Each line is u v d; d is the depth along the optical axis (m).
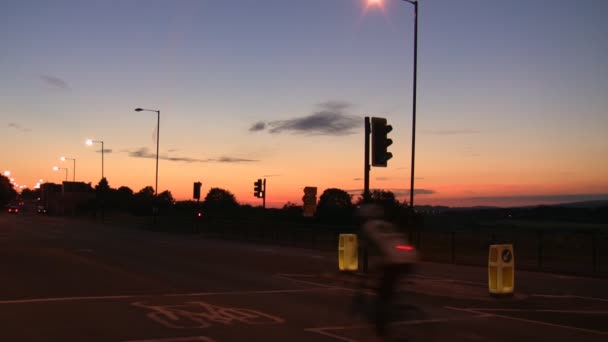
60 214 99.38
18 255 22.70
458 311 11.90
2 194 165.50
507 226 57.91
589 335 9.76
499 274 14.04
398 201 35.88
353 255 18.62
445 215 76.69
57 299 12.35
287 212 52.91
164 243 33.44
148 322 10.03
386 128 17.56
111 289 14.00
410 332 9.36
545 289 16.47
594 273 21.50
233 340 8.77
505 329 10.09
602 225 65.00
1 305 11.54
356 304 10.61
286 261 23.14
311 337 9.04
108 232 45.56
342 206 48.97
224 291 14.07
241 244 34.56
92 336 8.92
